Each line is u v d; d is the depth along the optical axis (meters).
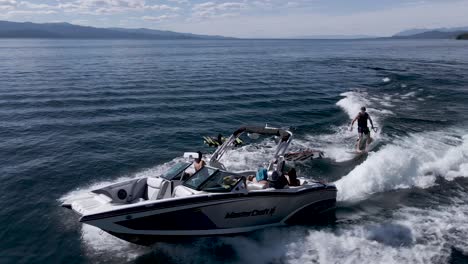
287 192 9.78
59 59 75.56
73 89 32.84
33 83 36.53
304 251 8.73
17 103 26.61
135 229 8.43
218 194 8.88
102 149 16.72
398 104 25.00
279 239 9.32
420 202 11.18
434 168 13.41
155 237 8.70
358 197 11.60
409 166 12.91
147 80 39.53
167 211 8.52
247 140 17.95
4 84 35.69
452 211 10.59
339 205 11.15
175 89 33.44
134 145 17.36
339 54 100.88
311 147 16.56
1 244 9.11
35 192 12.22
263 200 9.49
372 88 33.66
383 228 9.64
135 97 29.28
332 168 14.11
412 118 20.62
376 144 16.38
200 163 10.28
